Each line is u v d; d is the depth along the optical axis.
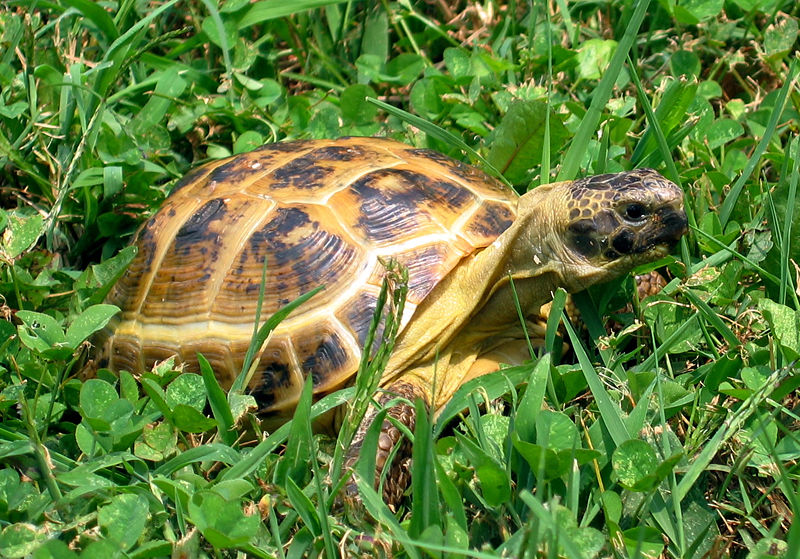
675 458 3.79
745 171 5.79
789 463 4.33
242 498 4.18
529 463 3.98
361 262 4.91
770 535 3.79
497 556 3.43
